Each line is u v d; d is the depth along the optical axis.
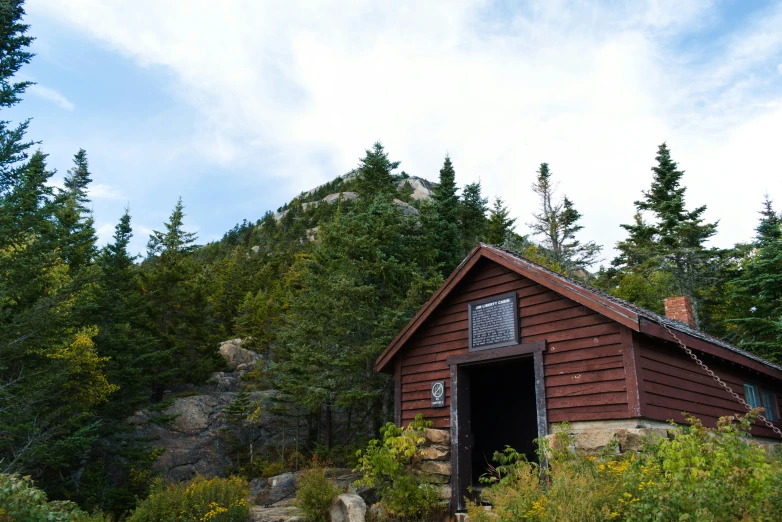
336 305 20.86
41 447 16.73
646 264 37.03
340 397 19.73
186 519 11.91
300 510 12.48
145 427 25.25
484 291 12.28
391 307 22.38
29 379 17.73
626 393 9.35
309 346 21.23
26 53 19.61
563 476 7.50
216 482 13.42
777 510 5.75
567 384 10.25
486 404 16.52
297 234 114.19
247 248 102.44
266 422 28.84
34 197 18.20
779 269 24.86
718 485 6.00
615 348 9.71
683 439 7.13
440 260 27.05
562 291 10.39
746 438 11.04
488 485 13.52
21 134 18.33
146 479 21.31
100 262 24.53
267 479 18.34
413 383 13.14
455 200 32.53
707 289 34.22
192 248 38.72
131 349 24.00
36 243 17.95
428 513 11.05
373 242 22.77
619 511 6.52
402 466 11.81
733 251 34.50
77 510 9.82
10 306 18.11
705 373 11.55
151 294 30.77
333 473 17.88
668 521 6.00
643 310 11.78
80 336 19.75
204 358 31.95
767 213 35.47
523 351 11.06
